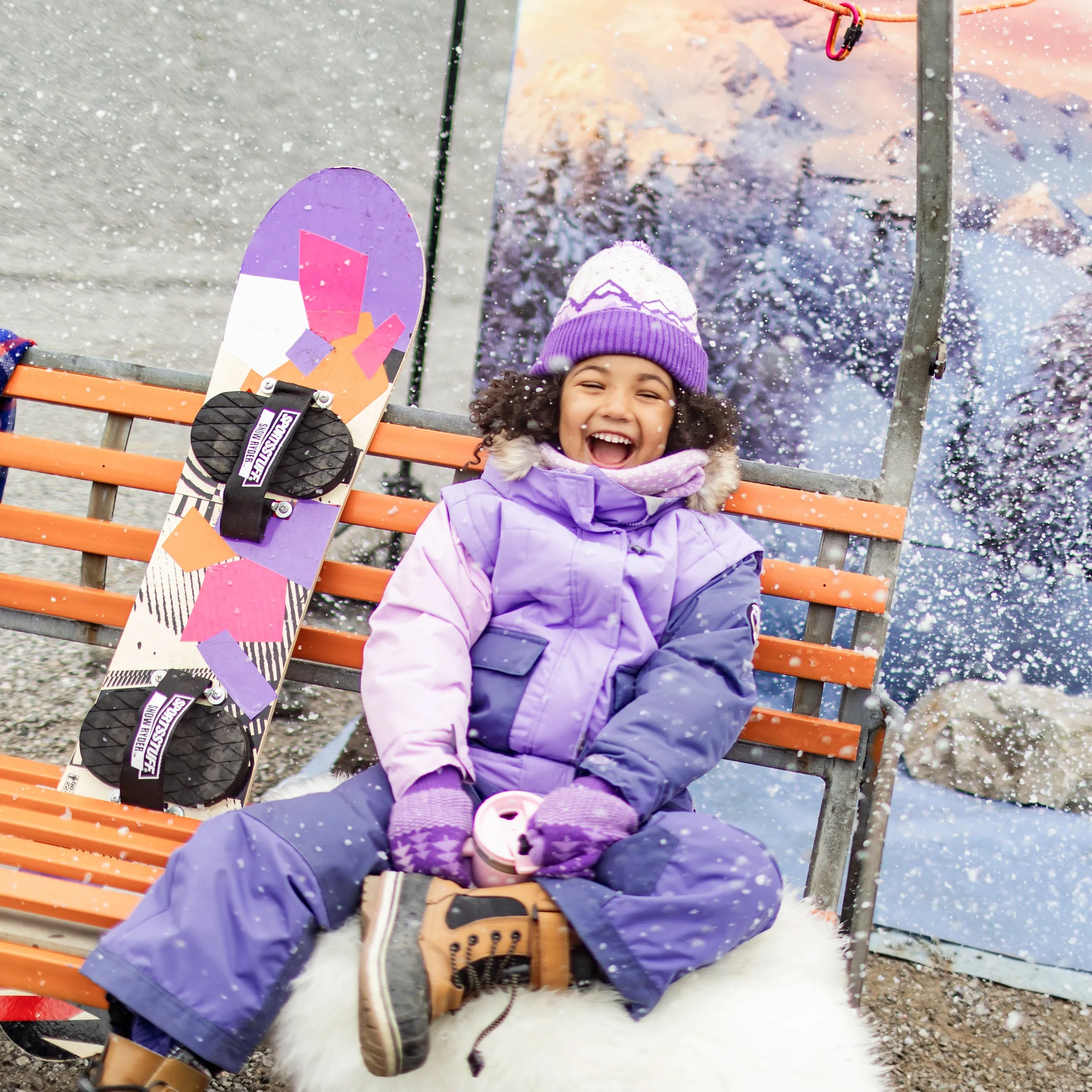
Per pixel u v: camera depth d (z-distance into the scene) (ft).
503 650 4.84
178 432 11.49
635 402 5.26
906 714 8.87
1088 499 10.50
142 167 11.76
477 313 11.07
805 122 10.75
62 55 11.75
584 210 10.98
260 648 5.32
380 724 4.42
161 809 4.90
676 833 3.95
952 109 4.69
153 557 5.57
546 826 3.88
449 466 5.74
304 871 3.74
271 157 11.61
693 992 3.71
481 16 11.05
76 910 3.87
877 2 10.63
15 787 4.85
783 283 10.84
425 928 3.52
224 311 11.75
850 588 5.39
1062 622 9.97
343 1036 3.47
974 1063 5.59
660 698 4.44
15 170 11.74
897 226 10.69
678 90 10.87
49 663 9.18
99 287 11.80
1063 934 6.73
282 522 5.58
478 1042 3.42
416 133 11.17
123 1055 3.43
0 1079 4.67
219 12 11.52
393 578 4.95
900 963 6.39
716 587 4.99
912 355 5.34
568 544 4.95
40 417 11.39
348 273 6.11
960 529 10.61
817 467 10.80
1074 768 8.40
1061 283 10.61
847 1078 3.57
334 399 5.84
